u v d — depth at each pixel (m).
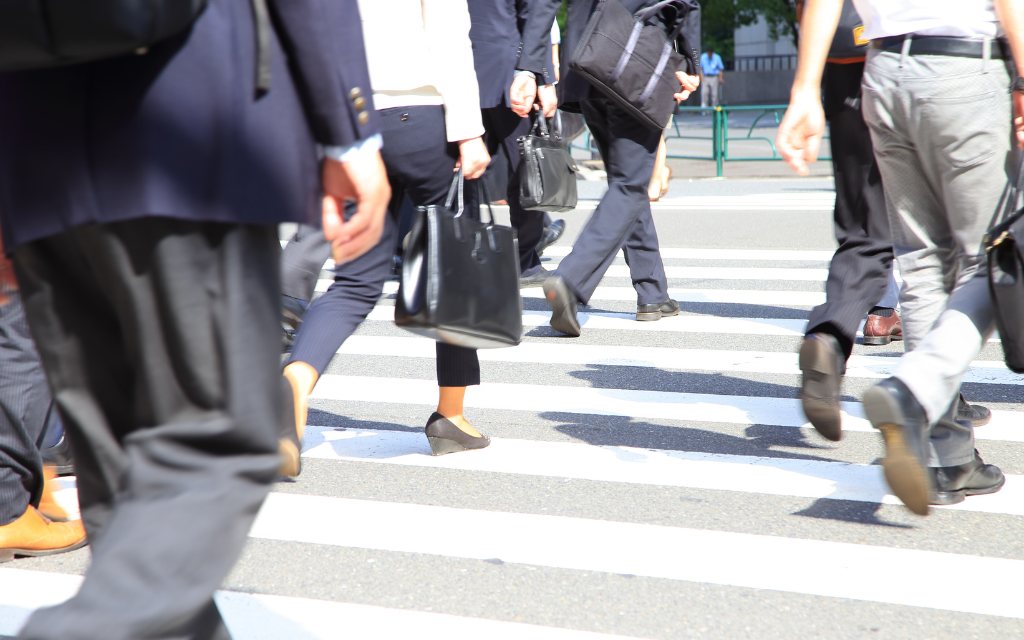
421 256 4.77
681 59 8.16
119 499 2.35
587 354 8.57
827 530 4.88
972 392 7.15
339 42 2.53
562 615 4.11
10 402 4.52
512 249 5.08
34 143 2.28
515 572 4.49
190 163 2.26
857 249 6.10
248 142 2.34
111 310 2.48
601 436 6.39
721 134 23.16
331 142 2.51
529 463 5.89
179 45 2.27
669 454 6.02
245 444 2.37
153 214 2.22
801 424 6.56
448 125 5.22
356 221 2.65
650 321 9.80
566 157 8.34
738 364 8.16
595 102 8.34
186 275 2.31
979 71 4.57
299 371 5.15
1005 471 5.62
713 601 4.20
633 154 8.47
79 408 2.53
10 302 4.41
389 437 6.47
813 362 5.27
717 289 11.25
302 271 7.52
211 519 2.28
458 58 5.22
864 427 6.45
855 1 4.93
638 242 9.76
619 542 4.79
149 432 2.36
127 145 2.24
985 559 4.54
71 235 2.34
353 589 4.36
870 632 3.93
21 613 4.23
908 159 4.91
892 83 4.73
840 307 5.44
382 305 10.84
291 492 5.48
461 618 4.09
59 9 2.09
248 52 2.35
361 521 5.08
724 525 4.96
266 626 4.05
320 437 6.49
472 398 7.31
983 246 4.38
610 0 7.95
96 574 2.20
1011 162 4.68
